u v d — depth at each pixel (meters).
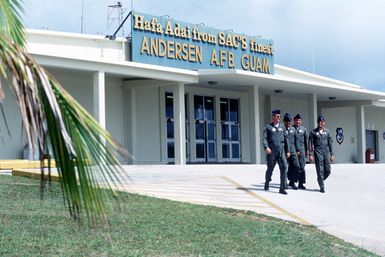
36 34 21.08
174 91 24.78
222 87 29.20
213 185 15.53
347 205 13.65
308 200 13.80
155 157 26.62
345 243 9.60
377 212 13.07
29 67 3.41
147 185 15.09
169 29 24.66
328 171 15.27
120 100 25.36
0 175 15.41
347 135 38.94
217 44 26.67
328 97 34.06
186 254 7.78
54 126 3.54
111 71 21.72
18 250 7.54
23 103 3.35
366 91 32.16
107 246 7.94
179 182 15.98
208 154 29.80
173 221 9.80
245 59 27.92
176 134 24.69
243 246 8.42
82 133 3.59
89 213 3.91
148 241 8.34
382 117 41.44
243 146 31.86
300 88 29.73
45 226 8.95
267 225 10.10
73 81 23.25
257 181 16.69
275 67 30.36
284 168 14.41
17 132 19.94
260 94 32.53
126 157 3.65
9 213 9.84
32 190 12.38
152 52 23.97
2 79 3.35
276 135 14.38
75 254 7.47
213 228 9.45
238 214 11.16
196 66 25.70
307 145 15.48
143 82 24.95
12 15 3.94
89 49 22.70
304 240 9.20
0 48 3.35
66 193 3.83
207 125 29.86
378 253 9.30
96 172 3.65
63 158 3.64
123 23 23.75
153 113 26.66
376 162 40.84
